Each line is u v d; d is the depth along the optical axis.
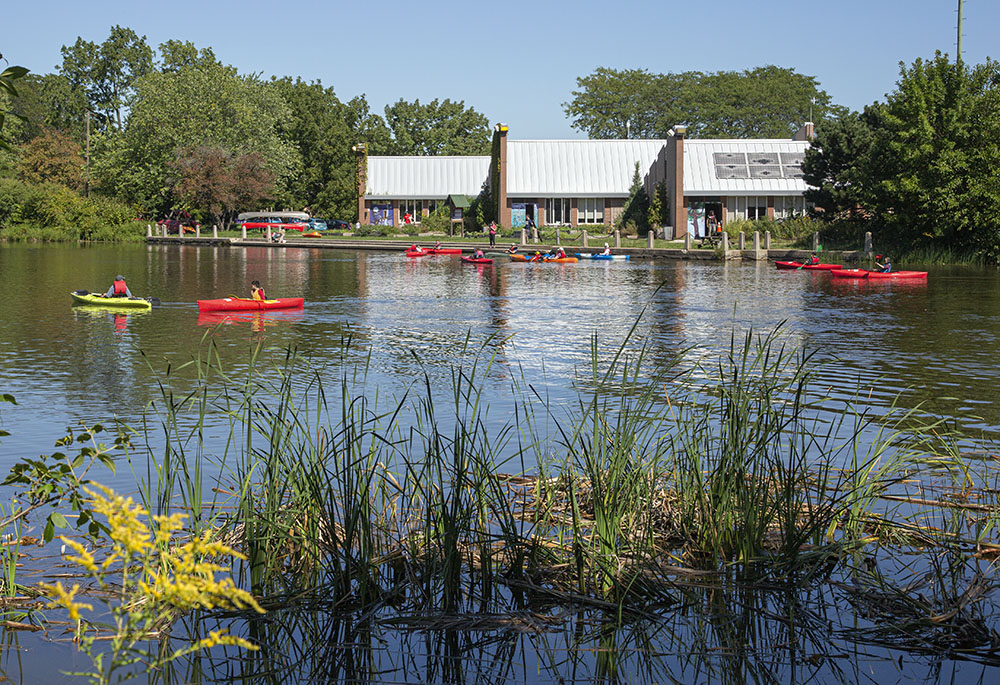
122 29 115.75
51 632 5.90
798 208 72.31
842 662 5.60
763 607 6.28
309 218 80.75
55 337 19.75
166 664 5.59
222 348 18.31
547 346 18.75
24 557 6.98
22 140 106.62
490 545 6.84
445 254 58.28
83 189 89.81
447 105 108.75
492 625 6.05
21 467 6.21
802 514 7.47
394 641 5.92
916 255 45.25
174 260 49.59
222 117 78.38
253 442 10.38
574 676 5.49
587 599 6.33
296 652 5.77
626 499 6.99
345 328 21.72
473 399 13.08
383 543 7.23
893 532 7.40
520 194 76.62
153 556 5.69
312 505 6.75
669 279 37.53
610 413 11.75
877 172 47.44
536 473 9.09
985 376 15.09
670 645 5.83
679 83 112.00
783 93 107.75
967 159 43.47
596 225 76.44
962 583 6.56
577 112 111.94
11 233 72.06
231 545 6.91
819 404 12.72
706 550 7.04
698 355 17.27
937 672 5.47
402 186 83.44
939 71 44.97
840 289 32.09
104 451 6.66
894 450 10.04
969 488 8.55
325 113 97.12
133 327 21.53
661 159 73.88
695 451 7.62
